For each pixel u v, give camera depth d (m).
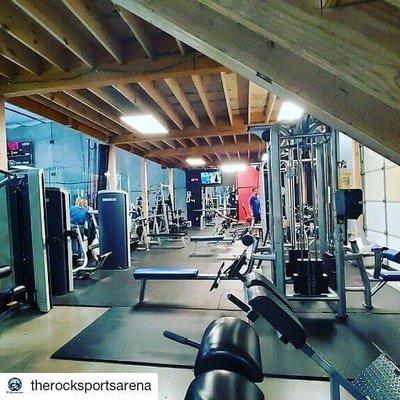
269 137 3.82
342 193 3.16
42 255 3.78
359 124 1.13
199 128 6.75
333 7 0.90
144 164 9.58
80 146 11.98
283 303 1.59
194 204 14.40
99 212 6.27
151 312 3.69
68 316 3.62
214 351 1.35
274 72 1.16
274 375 2.29
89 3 2.75
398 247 4.95
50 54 3.38
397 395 1.48
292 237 4.50
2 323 3.42
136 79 3.63
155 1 1.16
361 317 3.32
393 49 0.87
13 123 11.90
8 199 3.90
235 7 0.96
